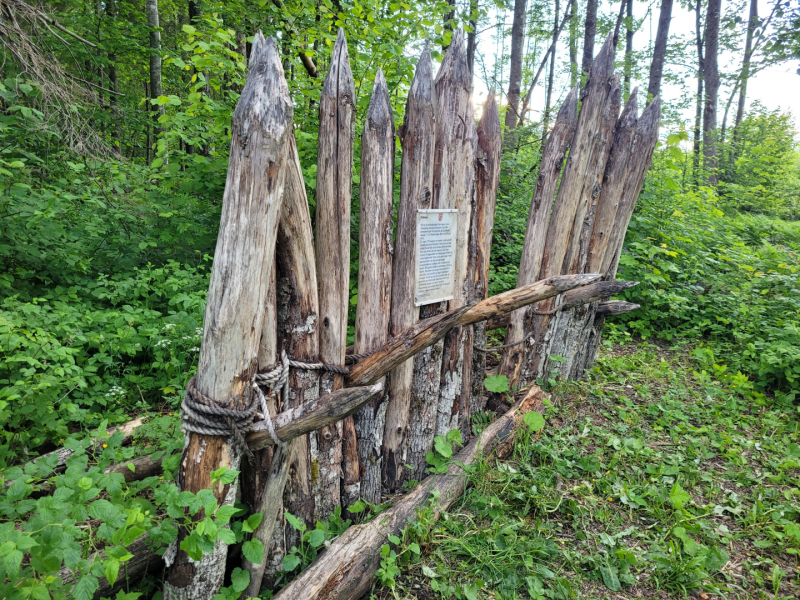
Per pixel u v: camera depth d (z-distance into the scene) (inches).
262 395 79.7
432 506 103.6
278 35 174.7
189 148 229.9
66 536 62.6
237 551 84.9
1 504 71.4
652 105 171.0
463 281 125.9
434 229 112.1
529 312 153.9
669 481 123.7
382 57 162.4
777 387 178.9
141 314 146.2
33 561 61.5
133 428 117.5
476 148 124.5
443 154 112.0
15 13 162.1
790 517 114.3
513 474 119.5
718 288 239.3
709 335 220.5
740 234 353.4
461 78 112.0
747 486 126.8
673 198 279.4
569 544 103.3
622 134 164.1
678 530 102.0
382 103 98.5
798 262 256.1
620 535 105.6
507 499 114.1
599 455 133.8
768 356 174.1
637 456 133.6
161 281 165.3
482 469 116.7
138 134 345.1
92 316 136.6
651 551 102.0
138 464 104.5
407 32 180.5
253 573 81.0
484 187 127.6
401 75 164.1
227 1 181.5
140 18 422.0
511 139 286.8
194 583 75.3
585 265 170.7
